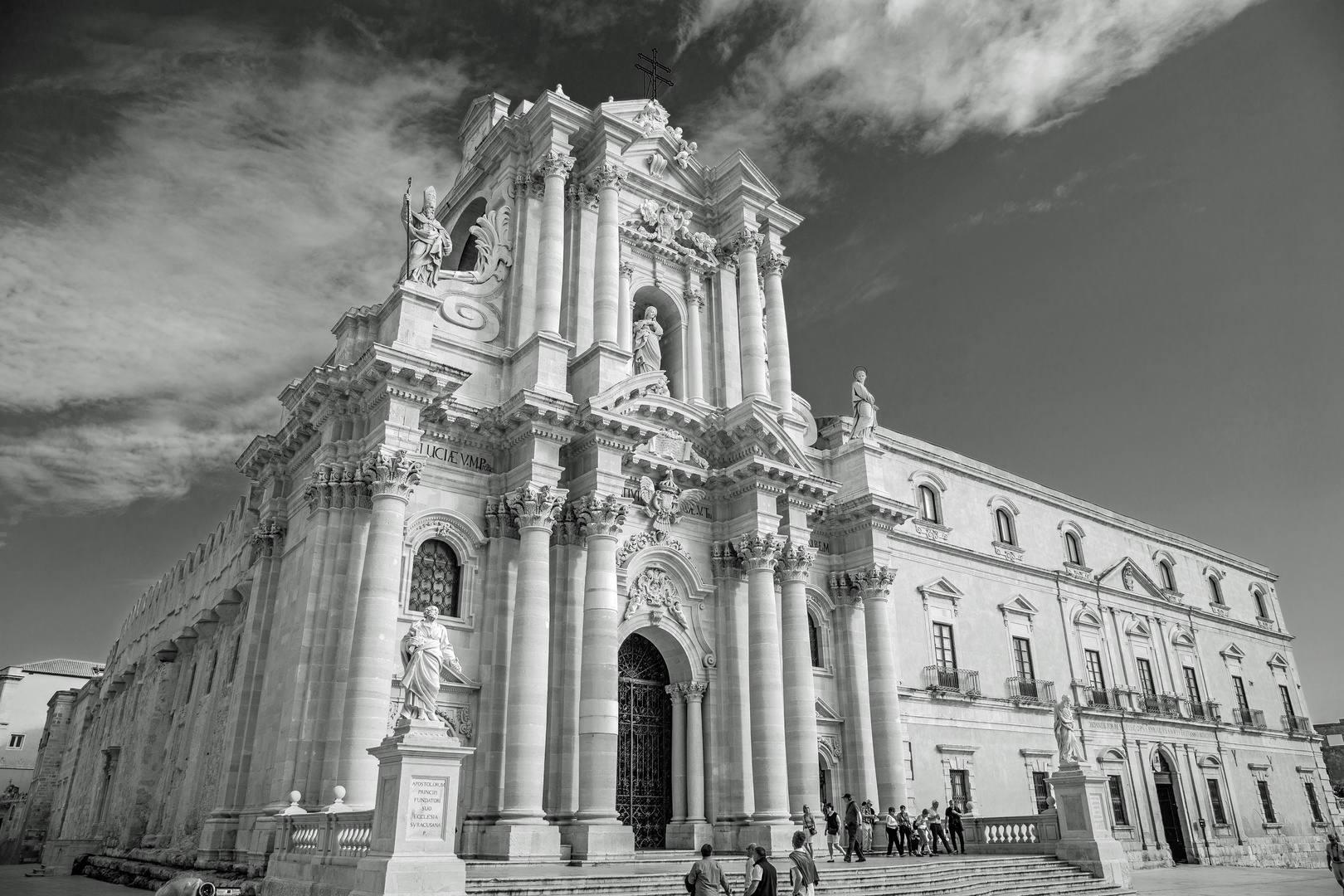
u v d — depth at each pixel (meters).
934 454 40.19
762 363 32.25
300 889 16.50
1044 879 23.16
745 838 25.97
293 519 25.23
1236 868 41.88
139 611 45.78
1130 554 48.91
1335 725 79.56
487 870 19.61
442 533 24.16
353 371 22.97
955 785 35.09
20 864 53.59
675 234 32.66
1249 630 54.84
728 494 29.61
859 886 20.30
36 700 74.50
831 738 30.97
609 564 24.80
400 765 14.62
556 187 28.75
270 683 23.08
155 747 34.06
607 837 22.39
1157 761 44.75
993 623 39.62
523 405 24.25
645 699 27.88
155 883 23.97
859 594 32.94
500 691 23.42
